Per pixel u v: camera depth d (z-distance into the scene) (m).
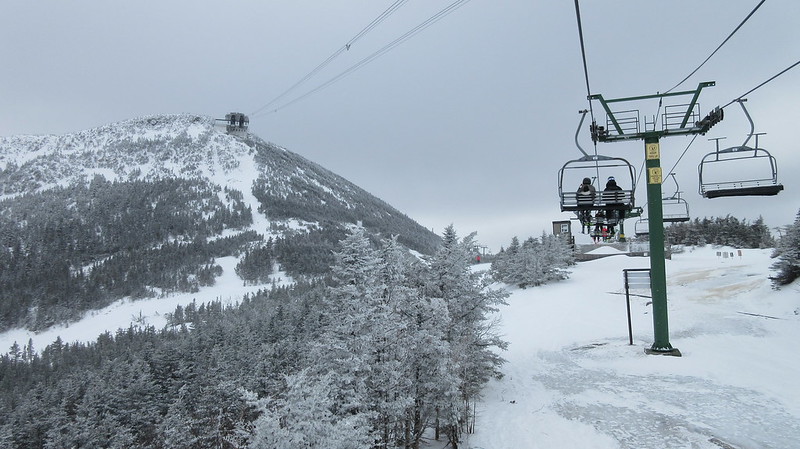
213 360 43.16
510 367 18.02
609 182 14.30
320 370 10.71
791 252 24.34
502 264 55.09
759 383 12.53
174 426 30.16
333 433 6.90
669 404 11.76
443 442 12.32
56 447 38.00
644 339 19.62
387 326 10.73
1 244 187.25
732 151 12.52
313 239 199.38
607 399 12.82
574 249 63.19
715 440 9.42
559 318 27.91
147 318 133.88
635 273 19.11
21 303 144.38
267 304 98.62
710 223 85.94
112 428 38.00
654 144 16.62
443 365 11.00
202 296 150.75
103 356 82.81
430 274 15.88
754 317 21.03
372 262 14.15
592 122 15.84
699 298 27.44
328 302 16.88
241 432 7.22
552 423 11.61
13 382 82.62
